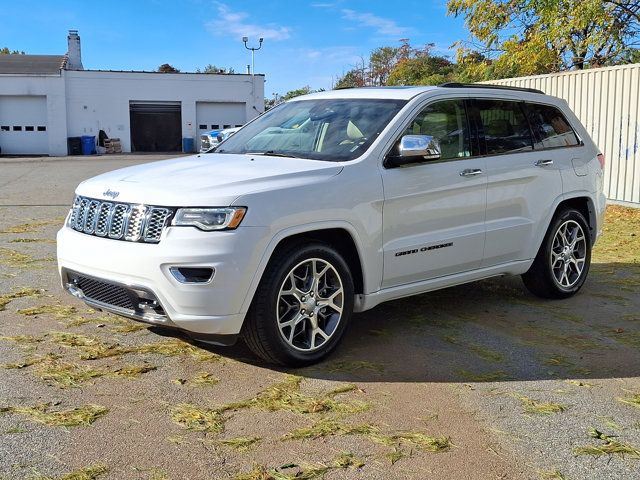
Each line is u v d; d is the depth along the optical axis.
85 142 38.59
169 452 3.25
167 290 3.97
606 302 6.29
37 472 3.02
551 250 6.13
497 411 3.83
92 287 4.42
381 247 4.73
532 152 5.93
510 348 4.95
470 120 5.50
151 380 4.15
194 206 3.98
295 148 5.12
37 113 38.47
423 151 4.72
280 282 4.20
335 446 3.36
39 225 10.16
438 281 5.20
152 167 4.89
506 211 5.64
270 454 3.27
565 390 4.17
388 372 4.40
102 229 4.32
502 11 18.36
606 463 3.26
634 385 4.28
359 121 5.11
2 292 6.13
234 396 3.94
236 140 5.73
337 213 4.43
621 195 12.20
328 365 4.50
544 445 3.43
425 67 45.28
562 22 15.68
